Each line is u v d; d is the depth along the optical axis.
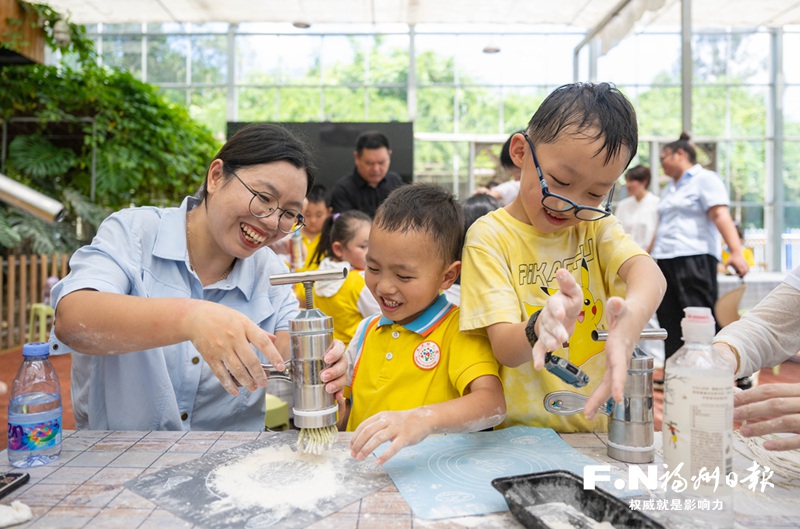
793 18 6.44
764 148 7.88
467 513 0.69
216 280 1.30
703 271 3.21
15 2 4.78
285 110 8.87
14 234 5.02
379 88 8.81
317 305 2.11
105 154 5.85
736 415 0.84
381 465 0.85
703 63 7.35
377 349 1.15
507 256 1.03
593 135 0.85
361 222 2.25
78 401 1.26
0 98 5.46
